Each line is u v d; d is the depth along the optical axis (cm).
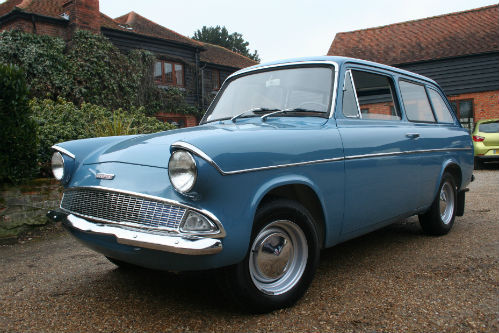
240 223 216
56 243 453
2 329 237
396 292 276
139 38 1803
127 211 222
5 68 484
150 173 224
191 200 208
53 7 1596
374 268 329
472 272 311
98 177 241
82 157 273
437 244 397
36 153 516
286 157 243
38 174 544
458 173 451
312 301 264
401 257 357
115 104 1628
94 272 340
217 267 215
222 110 352
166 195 212
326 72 318
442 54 1720
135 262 228
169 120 1980
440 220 420
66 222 250
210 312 250
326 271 324
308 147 259
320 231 276
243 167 219
